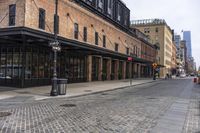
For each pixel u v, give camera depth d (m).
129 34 58.06
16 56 24.86
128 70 59.38
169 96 20.48
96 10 40.88
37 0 25.59
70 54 33.41
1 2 25.02
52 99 17.38
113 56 44.75
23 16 23.83
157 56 96.25
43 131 8.25
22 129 8.47
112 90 26.52
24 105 14.28
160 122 9.97
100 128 8.81
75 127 8.89
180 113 12.18
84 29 36.28
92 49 31.48
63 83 19.39
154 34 106.75
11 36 21.66
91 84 33.03
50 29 27.80
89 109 12.89
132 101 16.61
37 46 26.23
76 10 33.69
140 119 10.48
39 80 26.64
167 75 88.25
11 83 24.97
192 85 39.62
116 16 53.72
